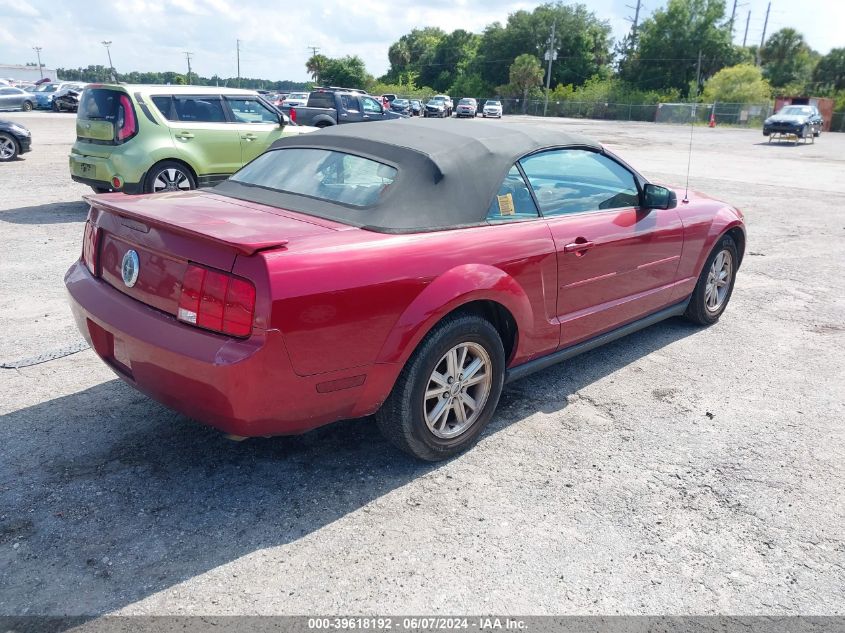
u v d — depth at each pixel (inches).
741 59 3043.8
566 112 2768.2
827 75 3137.3
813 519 115.4
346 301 102.8
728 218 202.5
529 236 134.0
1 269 241.9
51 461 122.6
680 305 196.9
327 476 122.5
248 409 99.3
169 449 128.5
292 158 144.5
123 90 327.9
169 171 343.9
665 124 2139.5
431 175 124.6
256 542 103.7
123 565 97.4
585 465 129.9
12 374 157.8
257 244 95.5
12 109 1437.0
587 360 184.9
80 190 423.8
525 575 98.7
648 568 101.5
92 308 116.2
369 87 3708.2
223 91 364.8
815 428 148.8
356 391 109.5
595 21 3496.6
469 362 129.5
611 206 162.4
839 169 780.6
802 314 232.5
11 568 95.7
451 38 4224.9
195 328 101.3
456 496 118.0
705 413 154.4
